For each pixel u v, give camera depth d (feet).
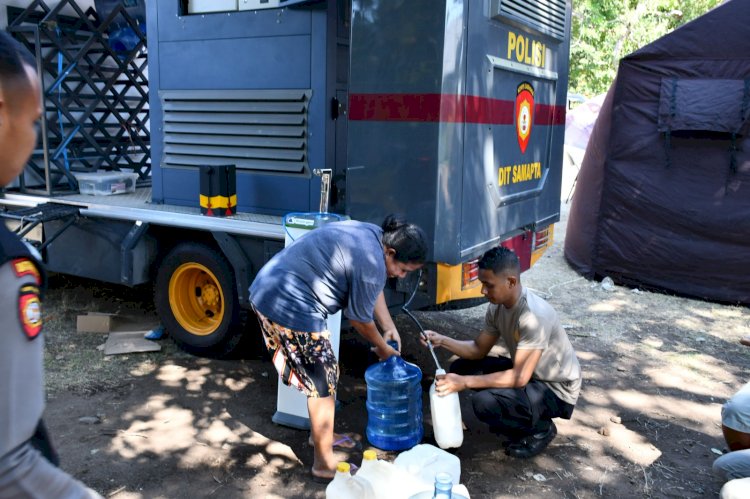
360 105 12.80
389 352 11.14
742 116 19.76
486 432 12.44
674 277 21.71
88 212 15.96
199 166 15.64
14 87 3.89
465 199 12.76
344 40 14.98
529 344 10.62
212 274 14.82
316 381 10.16
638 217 22.02
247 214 15.48
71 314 18.22
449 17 11.87
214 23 15.52
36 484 3.77
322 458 10.50
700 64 20.68
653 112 21.35
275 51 14.90
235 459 11.17
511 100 14.43
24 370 3.70
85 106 19.56
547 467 11.15
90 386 13.83
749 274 20.52
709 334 18.24
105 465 10.85
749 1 19.99
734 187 20.40
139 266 15.61
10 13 17.95
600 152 22.72
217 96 15.61
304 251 10.03
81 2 19.66
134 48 20.06
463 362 12.48
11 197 17.61
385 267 9.87
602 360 16.21
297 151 14.93
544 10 15.40
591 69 66.90
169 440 11.75
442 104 12.04
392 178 12.69
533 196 16.15
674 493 10.43
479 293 13.66
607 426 12.69
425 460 9.98
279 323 10.03
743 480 8.57
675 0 69.92
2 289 3.62
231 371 14.87
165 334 16.78
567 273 24.22
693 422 12.96
